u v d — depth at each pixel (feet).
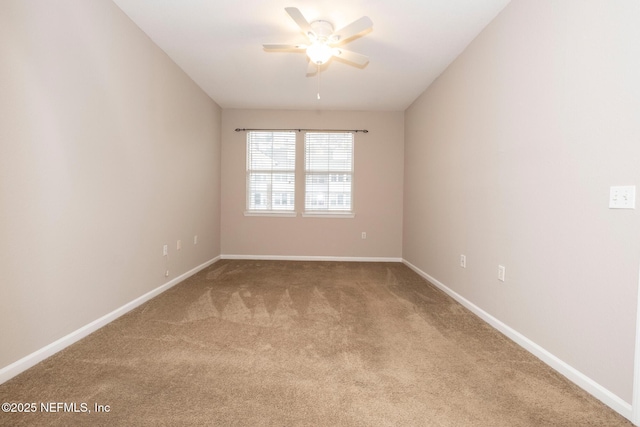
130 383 4.99
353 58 8.86
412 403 4.58
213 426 4.06
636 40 4.20
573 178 5.25
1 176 4.92
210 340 6.64
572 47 5.27
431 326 7.57
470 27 8.30
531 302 6.27
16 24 5.11
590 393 4.84
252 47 9.74
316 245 16.46
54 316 5.96
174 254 11.04
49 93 5.75
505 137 7.21
